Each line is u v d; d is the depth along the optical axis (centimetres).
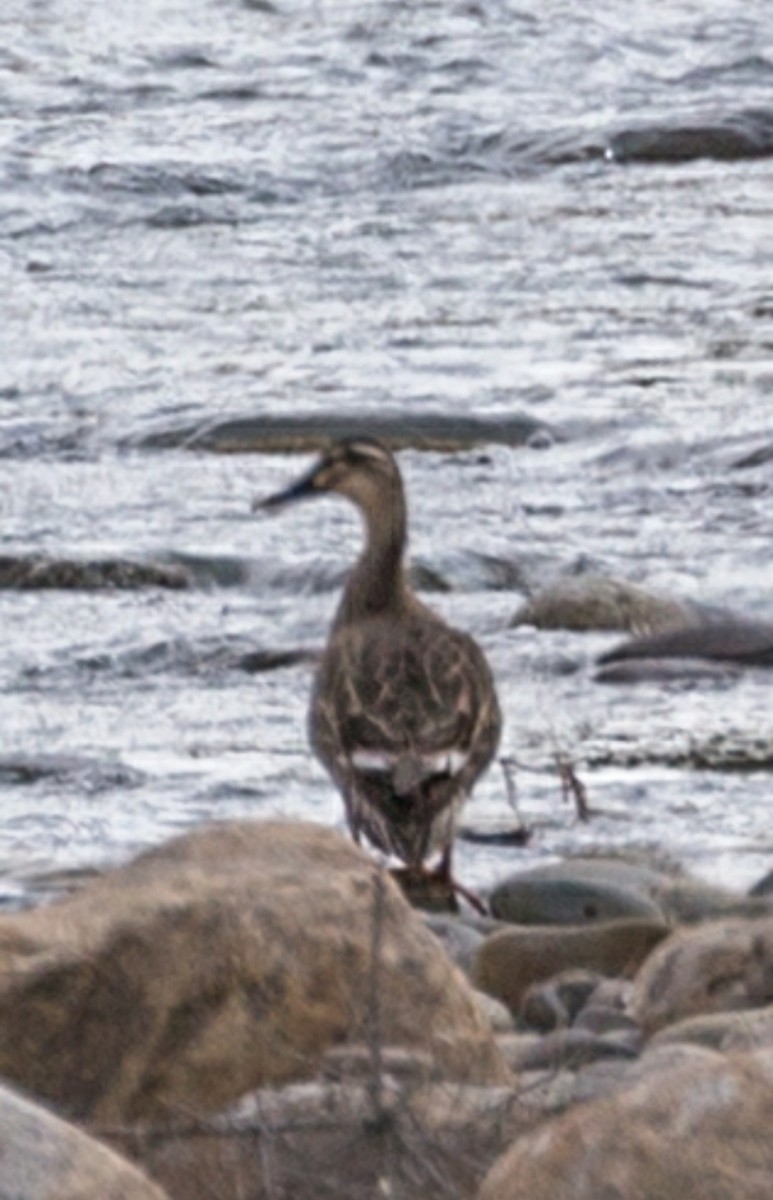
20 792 1505
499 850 1397
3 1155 696
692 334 2730
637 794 1495
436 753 1327
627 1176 711
